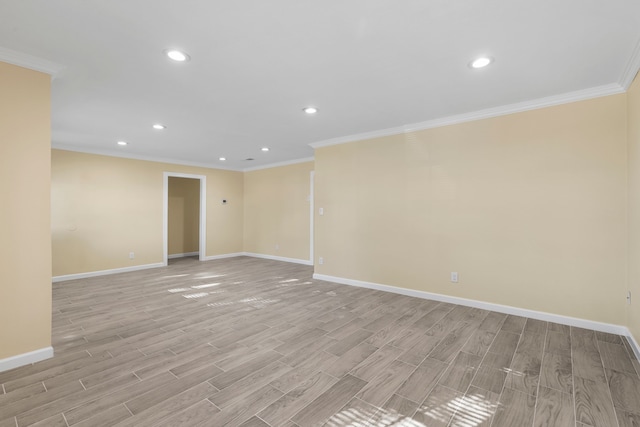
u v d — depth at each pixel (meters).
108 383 2.03
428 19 1.85
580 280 2.97
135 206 6.03
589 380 2.07
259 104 3.29
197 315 3.37
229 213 7.73
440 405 1.81
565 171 3.04
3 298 2.19
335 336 2.80
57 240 5.09
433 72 2.55
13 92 2.23
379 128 4.22
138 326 3.05
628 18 1.82
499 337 2.76
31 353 2.29
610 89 2.80
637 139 2.43
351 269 4.70
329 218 4.95
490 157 3.45
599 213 2.88
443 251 3.80
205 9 1.75
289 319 3.24
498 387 1.99
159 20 1.85
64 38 2.04
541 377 2.11
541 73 2.57
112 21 1.86
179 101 3.19
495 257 3.43
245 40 2.08
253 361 2.34
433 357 2.40
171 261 7.07
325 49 2.20
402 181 4.14
